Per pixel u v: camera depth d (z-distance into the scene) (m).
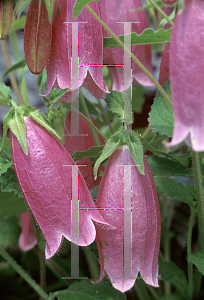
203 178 0.38
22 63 0.39
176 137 0.28
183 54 0.28
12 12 0.31
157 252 0.32
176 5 0.29
